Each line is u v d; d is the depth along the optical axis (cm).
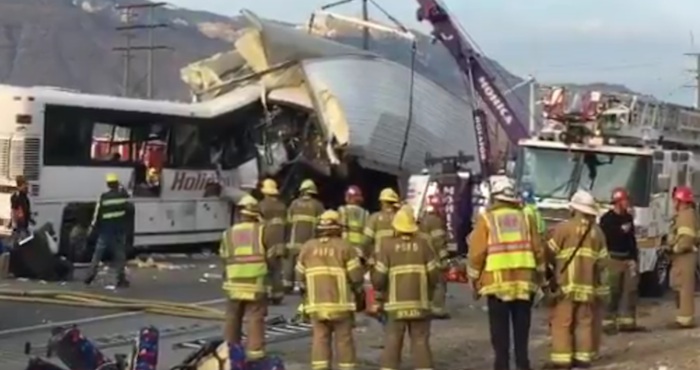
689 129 2238
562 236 1208
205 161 2503
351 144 2586
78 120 2205
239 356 888
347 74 2617
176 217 2436
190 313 1552
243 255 1178
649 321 1670
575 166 1897
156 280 1997
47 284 1873
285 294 1798
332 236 1109
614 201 1548
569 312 1209
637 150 1872
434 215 1596
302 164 2612
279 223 1775
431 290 1117
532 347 1391
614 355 1312
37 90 2145
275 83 2594
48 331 1389
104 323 1466
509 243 1146
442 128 2847
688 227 1589
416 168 2777
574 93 1933
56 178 2164
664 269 1984
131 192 2322
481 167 2422
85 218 2208
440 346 1369
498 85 2478
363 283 1130
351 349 1102
